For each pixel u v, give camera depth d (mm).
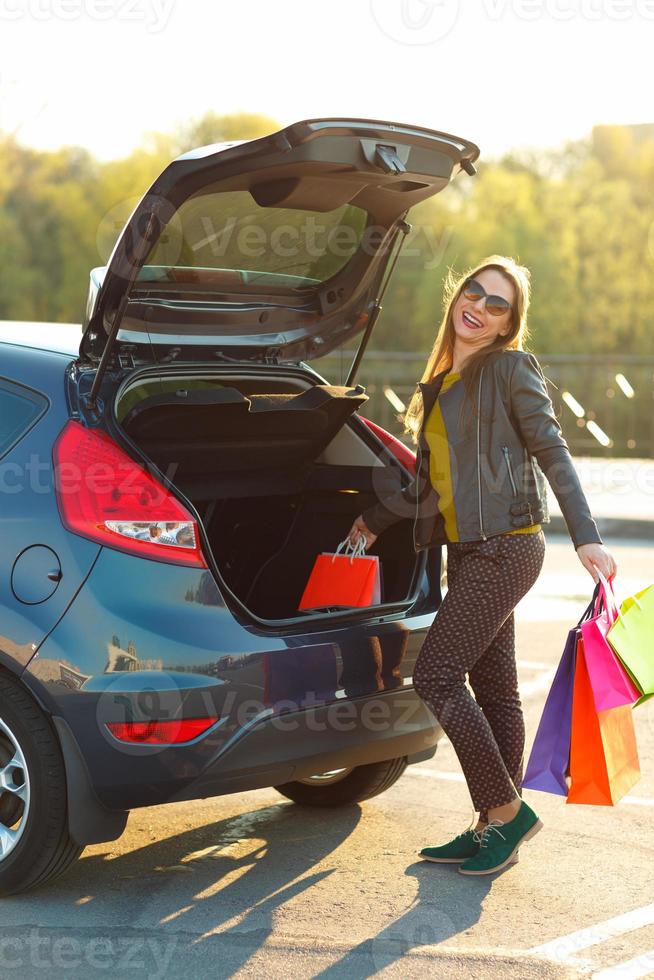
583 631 3117
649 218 30078
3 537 3152
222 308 3676
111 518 3072
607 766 3141
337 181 3357
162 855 3596
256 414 3703
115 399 3279
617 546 10305
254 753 3111
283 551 4211
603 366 14617
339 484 4059
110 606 3037
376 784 3963
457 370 3432
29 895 3270
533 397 3299
